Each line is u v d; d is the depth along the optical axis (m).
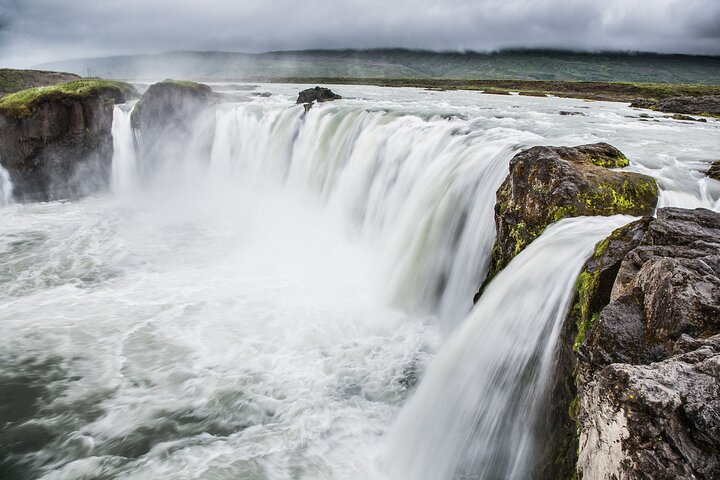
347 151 20.56
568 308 6.59
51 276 15.16
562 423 5.92
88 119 26.44
